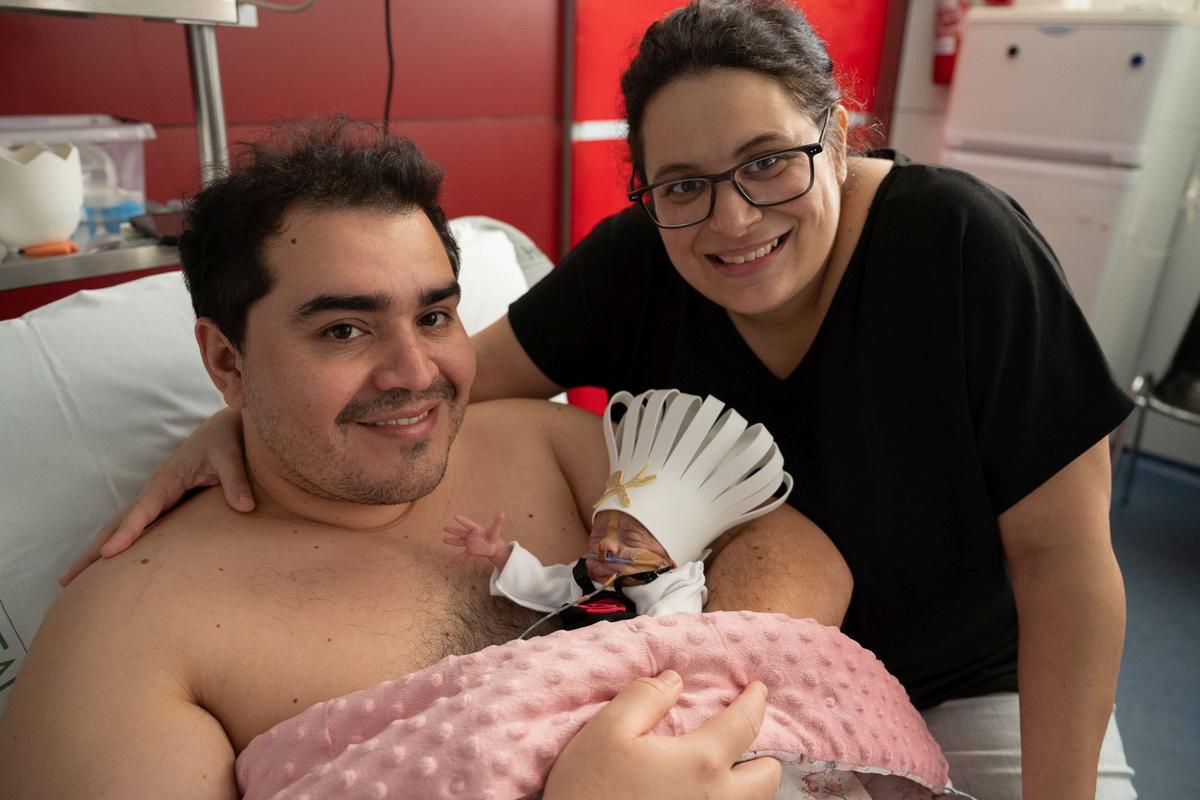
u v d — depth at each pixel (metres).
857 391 1.03
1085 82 2.74
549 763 0.70
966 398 0.98
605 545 0.99
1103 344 2.95
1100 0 3.04
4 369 1.10
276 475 0.98
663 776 0.67
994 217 0.97
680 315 1.18
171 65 1.72
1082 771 0.93
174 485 0.99
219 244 0.86
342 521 1.00
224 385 0.95
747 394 1.13
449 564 1.01
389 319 0.86
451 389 0.94
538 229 2.60
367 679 0.87
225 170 0.92
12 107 1.52
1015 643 1.19
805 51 0.91
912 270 0.98
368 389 0.87
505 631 0.98
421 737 0.69
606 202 2.71
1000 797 1.13
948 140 3.17
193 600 0.85
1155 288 3.14
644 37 0.95
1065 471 0.96
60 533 1.08
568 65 2.46
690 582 0.95
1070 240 2.88
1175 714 1.99
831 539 1.10
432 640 0.92
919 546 1.06
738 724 0.73
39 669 0.79
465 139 2.30
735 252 0.94
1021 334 0.95
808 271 0.98
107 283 1.67
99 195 1.41
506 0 2.28
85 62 1.60
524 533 1.10
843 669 0.88
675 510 0.99
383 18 2.03
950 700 1.22
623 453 1.08
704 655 0.81
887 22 3.46
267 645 0.85
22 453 1.08
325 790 0.67
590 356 1.33
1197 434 3.12
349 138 0.91
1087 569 0.95
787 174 0.91
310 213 0.84
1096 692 0.94
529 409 1.25
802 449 1.10
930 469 1.02
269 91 1.87
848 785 0.88
